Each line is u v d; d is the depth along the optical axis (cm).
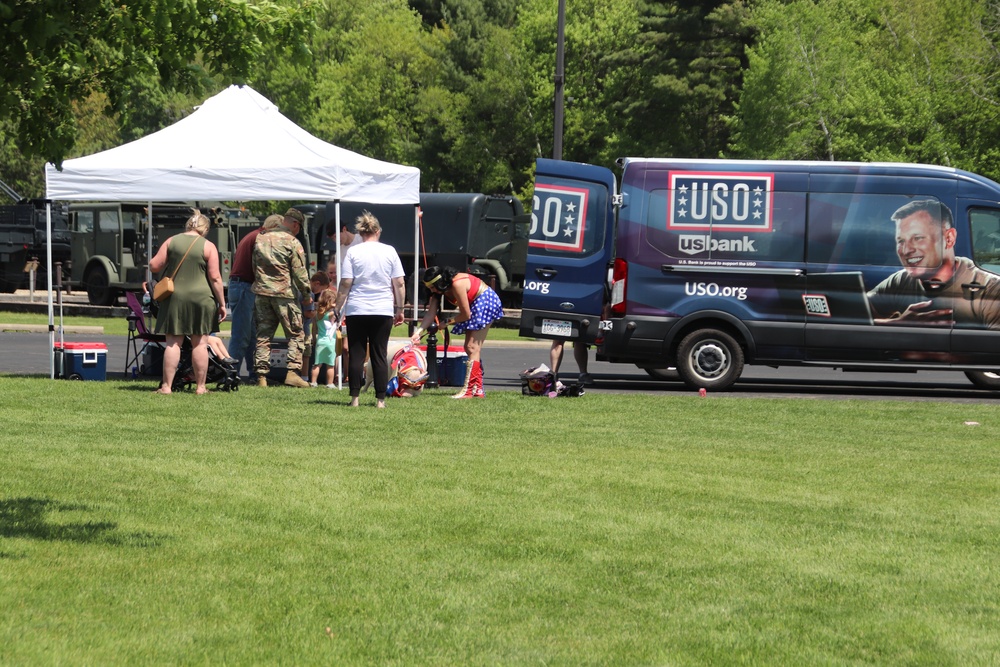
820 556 833
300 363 1834
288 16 848
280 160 1845
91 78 852
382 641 624
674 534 888
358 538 852
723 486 1091
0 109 789
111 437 1279
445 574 761
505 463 1179
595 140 8369
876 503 1029
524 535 872
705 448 1330
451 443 1306
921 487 1112
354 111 9119
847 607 707
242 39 843
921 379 2498
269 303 1814
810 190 2056
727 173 2061
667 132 7162
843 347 2050
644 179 2069
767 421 1605
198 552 798
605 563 799
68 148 868
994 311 2041
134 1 774
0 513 895
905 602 721
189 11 786
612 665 595
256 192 1841
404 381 1731
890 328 2045
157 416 1453
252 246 1883
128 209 4078
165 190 1842
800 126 5509
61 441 1242
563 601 709
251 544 825
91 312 3984
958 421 1650
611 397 1859
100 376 1908
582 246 2055
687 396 1925
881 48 5622
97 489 996
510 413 1591
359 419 1474
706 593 733
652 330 2062
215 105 1945
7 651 584
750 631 656
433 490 1030
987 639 648
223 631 632
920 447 1382
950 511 1000
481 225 3988
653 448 1317
